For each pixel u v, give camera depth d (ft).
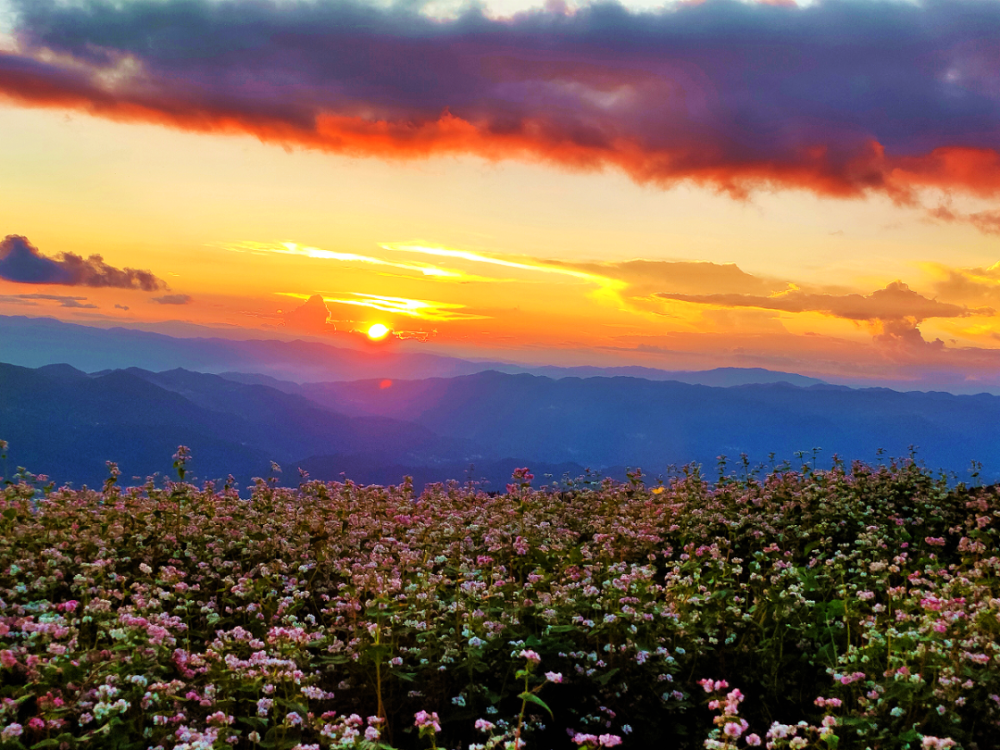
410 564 35.50
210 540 43.91
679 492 61.57
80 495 50.11
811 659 30.17
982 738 23.43
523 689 26.13
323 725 20.88
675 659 28.25
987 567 35.63
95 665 22.45
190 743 18.98
